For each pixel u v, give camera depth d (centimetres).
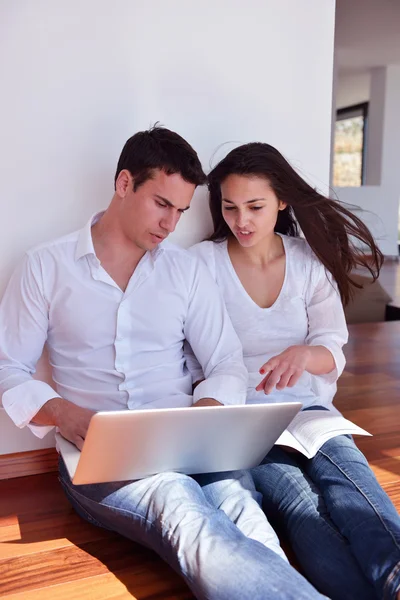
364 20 730
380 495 149
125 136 203
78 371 176
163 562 158
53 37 190
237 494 155
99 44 196
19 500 190
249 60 214
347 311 495
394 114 948
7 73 188
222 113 214
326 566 142
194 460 150
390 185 938
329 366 181
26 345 173
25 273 170
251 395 188
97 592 147
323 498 158
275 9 214
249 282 195
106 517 157
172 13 202
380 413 260
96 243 175
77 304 171
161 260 179
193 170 162
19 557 160
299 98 223
